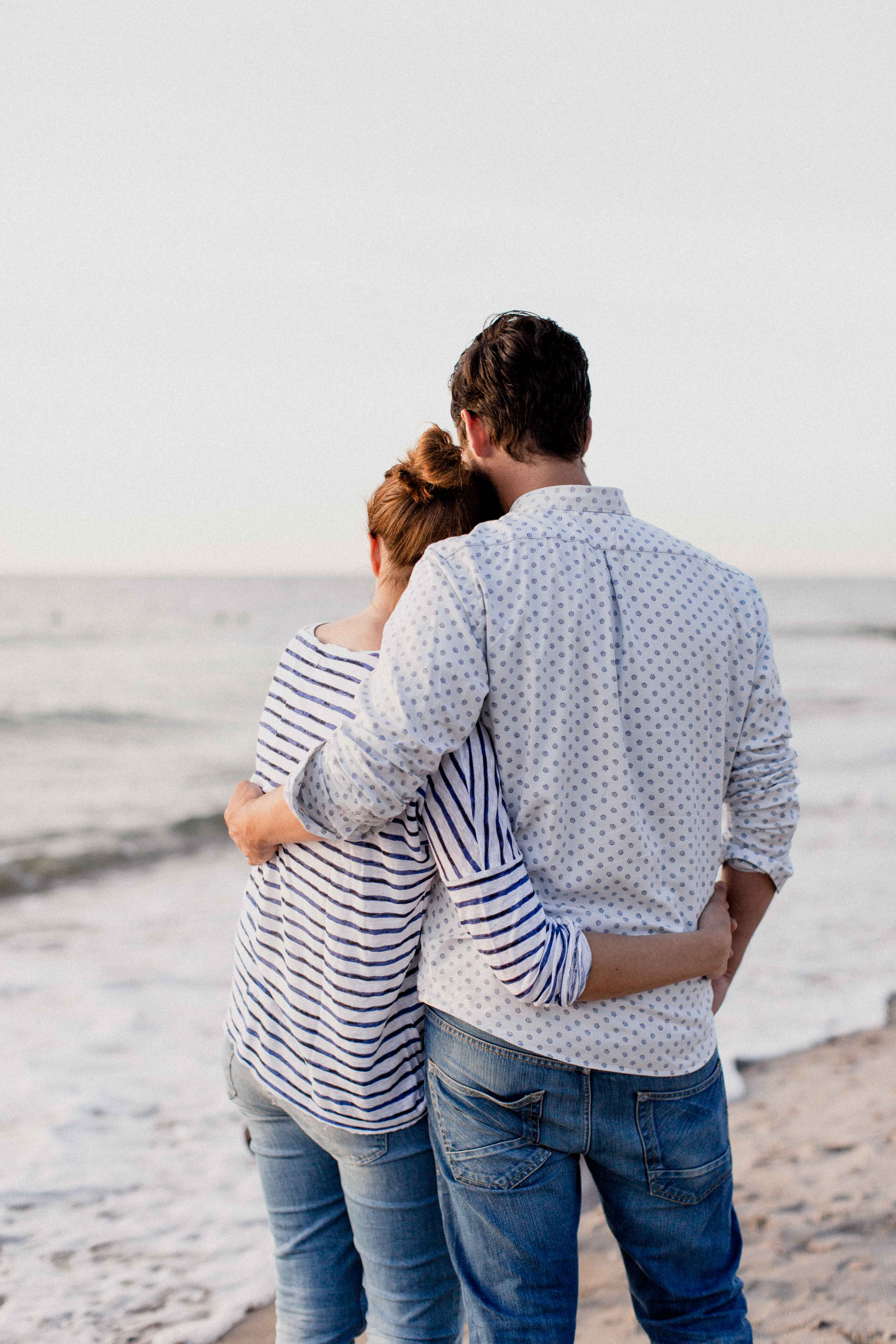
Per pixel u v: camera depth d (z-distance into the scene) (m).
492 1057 1.25
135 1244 2.65
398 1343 1.46
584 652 1.22
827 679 27.45
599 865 1.23
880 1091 3.48
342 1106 1.39
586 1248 2.55
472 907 1.18
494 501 1.48
